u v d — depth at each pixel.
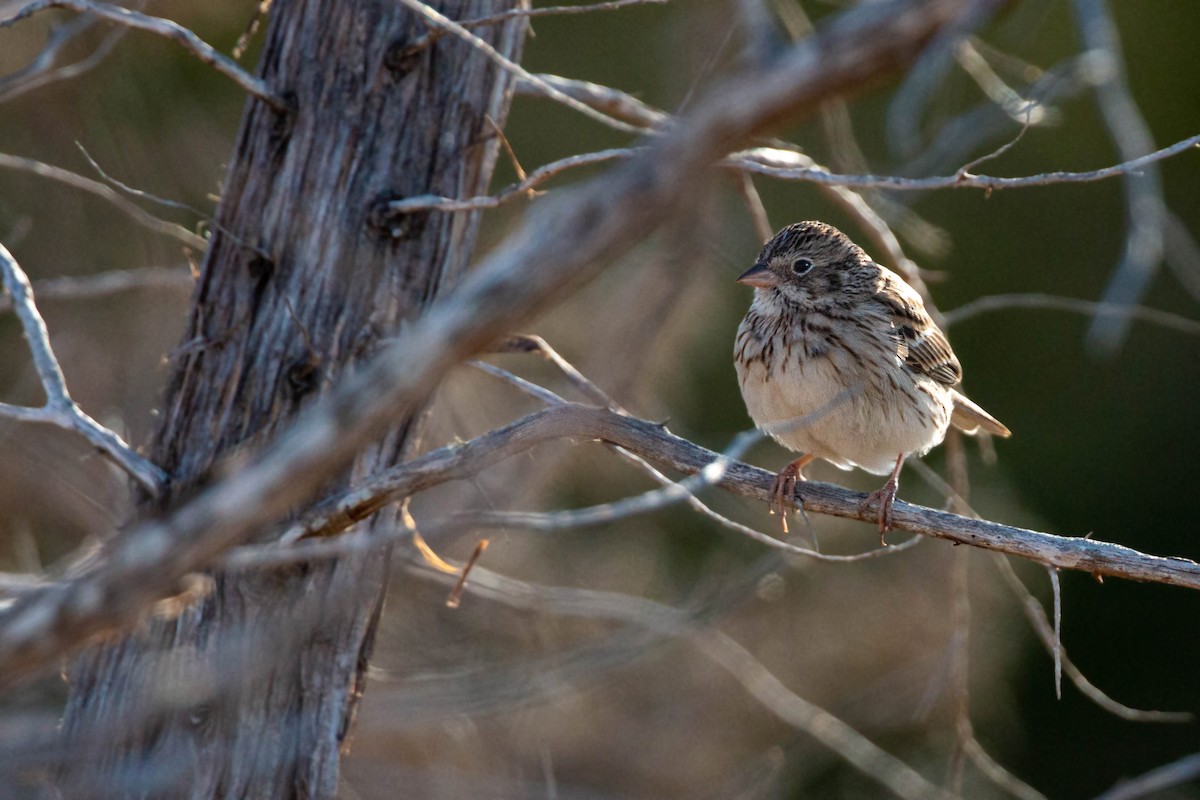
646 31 17.94
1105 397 22.22
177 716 7.09
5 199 13.78
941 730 15.25
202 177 14.68
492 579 10.41
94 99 14.24
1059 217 21.89
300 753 7.40
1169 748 21.73
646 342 12.77
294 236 7.53
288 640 5.96
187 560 3.97
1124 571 6.80
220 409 7.48
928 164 10.95
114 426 10.88
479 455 6.95
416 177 7.65
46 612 4.05
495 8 7.84
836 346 9.74
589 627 13.59
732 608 10.55
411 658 11.34
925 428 10.05
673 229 12.40
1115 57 10.86
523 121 17.25
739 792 12.12
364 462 7.54
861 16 3.00
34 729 5.97
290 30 7.59
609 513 7.17
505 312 3.41
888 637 14.63
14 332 13.72
